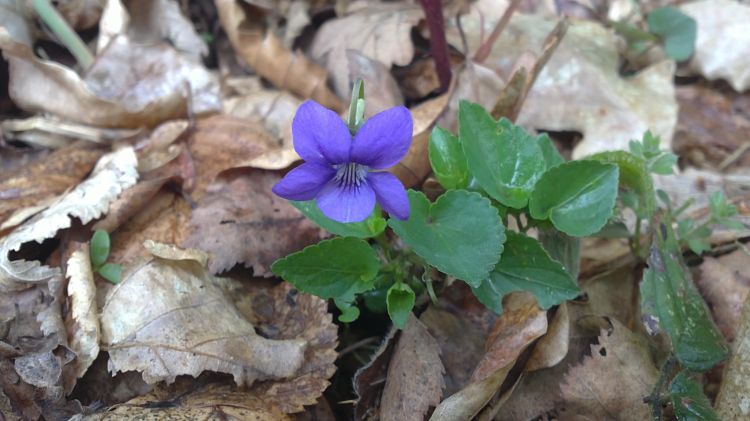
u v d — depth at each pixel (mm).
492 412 129
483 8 218
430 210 124
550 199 131
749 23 223
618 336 134
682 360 129
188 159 169
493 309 129
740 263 155
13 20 186
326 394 140
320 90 192
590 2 250
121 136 175
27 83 175
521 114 198
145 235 153
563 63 203
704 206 178
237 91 198
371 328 150
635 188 147
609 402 130
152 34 200
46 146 174
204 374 132
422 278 136
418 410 128
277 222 152
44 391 123
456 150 135
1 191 158
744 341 128
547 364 130
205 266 143
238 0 197
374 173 111
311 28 216
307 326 139
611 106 198
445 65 182
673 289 135
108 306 133
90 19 200
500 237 121
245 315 143
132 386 130
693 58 227
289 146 158
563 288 127
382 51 194
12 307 133
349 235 131
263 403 129
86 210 147
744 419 124
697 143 212
